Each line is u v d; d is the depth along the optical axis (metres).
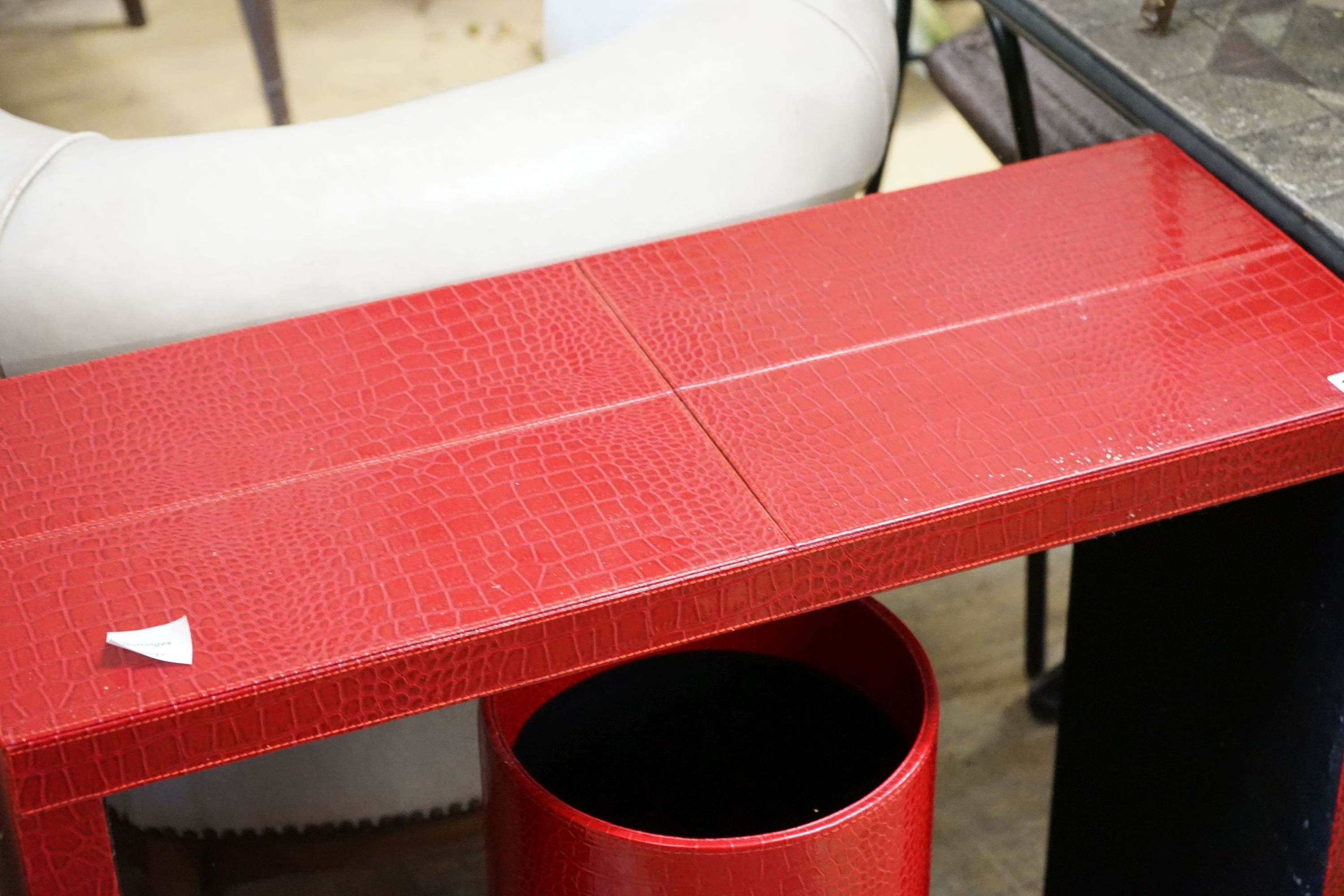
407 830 1.22
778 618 0.79
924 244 0.89
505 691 0.69
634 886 0.71
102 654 0.63
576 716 0.89
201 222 0.87
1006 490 0.72
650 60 0.98
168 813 1.15
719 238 0.91
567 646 0.67
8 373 0.88
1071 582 1.10
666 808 0.83
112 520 0.70
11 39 2.44
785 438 0.75
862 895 0.74
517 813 0.73
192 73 2.34
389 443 0.75
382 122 0.93
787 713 0.88
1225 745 0.97
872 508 0.71
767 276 0.87
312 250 0.87
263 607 0.66
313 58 2.38
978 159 2.10
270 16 1.97
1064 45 1.03
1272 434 0.76
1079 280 0.86
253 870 1.19
